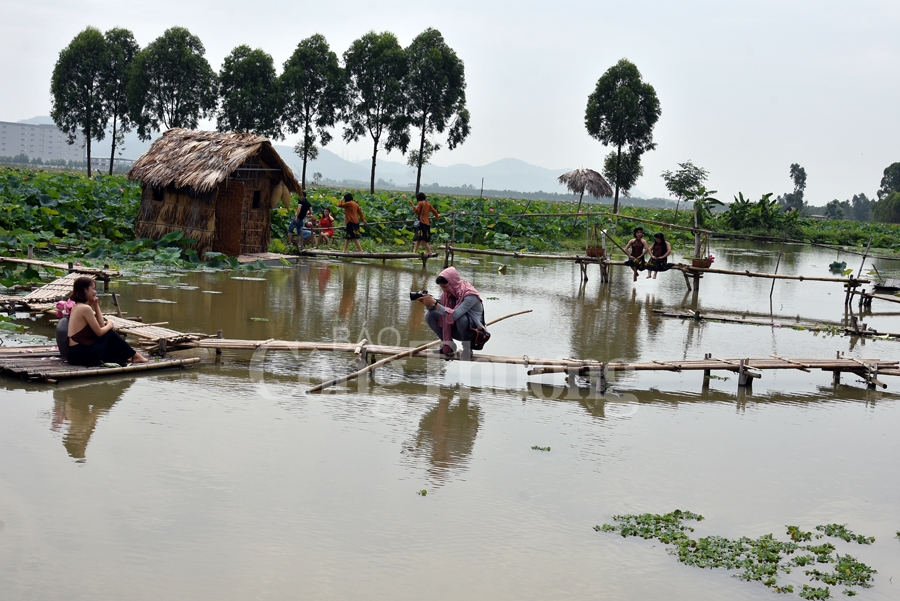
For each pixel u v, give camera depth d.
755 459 6.79
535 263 23.03
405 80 41.81
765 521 5.55
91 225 18.66
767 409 8.44
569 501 5.66
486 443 6.78
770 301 17.58
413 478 5.88
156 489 5.36
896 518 5.72
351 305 13.13
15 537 4.59
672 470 6.40
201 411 7.09
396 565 4.59
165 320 10.77
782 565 4.91
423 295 8.90
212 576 4.34
